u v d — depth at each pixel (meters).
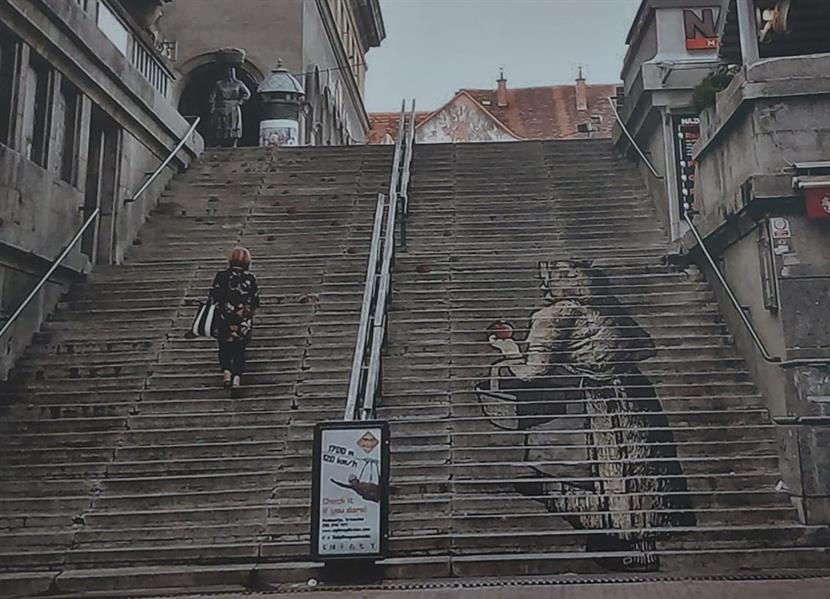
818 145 8.55
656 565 7.18
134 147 14.04
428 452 8.66
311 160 16.36
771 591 6.27
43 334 10.90
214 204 14.71
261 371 9.98
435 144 16.72
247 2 26.23
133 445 8.89
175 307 11.38
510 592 6.43
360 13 37.69
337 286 11.68
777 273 8.38
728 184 9.73
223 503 8.07
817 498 7.68
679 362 9.71
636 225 13.23
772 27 9.98
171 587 6.96
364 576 6.98
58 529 7.78
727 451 8.53
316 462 6.93
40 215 11.27
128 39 14.47
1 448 8.89
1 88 10.89
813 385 7.97
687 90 13.09
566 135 53.94
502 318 10.75
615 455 8.59
